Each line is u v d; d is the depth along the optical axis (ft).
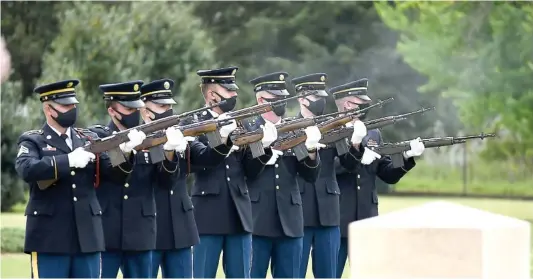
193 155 80.84
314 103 96.84
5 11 261.44
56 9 261.65
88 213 72.23
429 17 214.69
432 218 30.19
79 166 69.31
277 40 275.80
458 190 301.22
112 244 77.92
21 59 260.42
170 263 81.82
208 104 88.53
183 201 81.71
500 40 213.87
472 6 212.64
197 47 197.47
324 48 269.44
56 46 204.33
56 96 72.23
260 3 278.87
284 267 91.40
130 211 78.07
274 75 92.79
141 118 89.40
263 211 90.48
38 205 71.72
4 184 205.77
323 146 90.43
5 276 129.70
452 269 29.14
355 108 94.89
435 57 218.59
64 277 72.18
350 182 101.96
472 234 29.09
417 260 29.30
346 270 125.70
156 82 82.74
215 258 86.94
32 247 71.61
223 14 277.44
